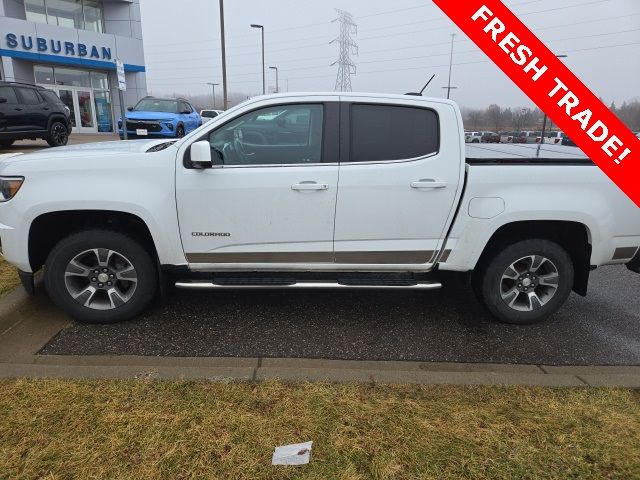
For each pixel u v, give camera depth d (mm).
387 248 3693
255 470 2197
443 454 2338
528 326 3994
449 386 2926
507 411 2689
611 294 4781
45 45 22609
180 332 3686
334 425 2518
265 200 3531
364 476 2189
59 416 2516
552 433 2516
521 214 3605
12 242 3500
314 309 4195
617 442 2465
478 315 4188
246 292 4516
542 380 3037
